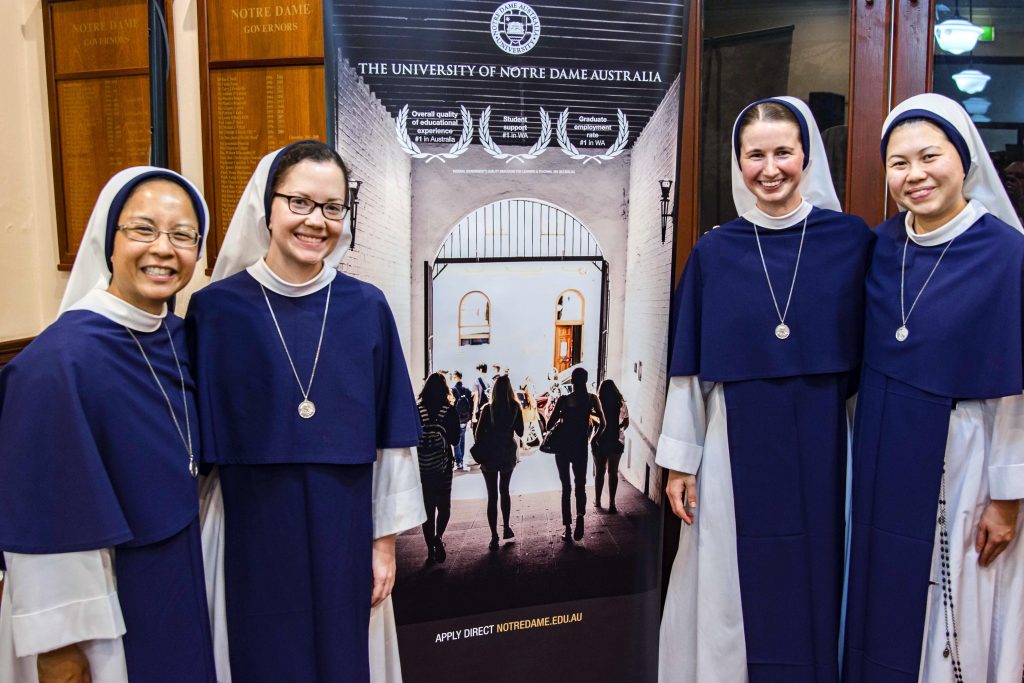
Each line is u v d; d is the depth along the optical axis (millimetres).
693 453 2035
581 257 2070
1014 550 1842
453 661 2168
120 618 1317
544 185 2016
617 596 2236
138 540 1324
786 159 1826
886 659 1860
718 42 2393
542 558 2180
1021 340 1700
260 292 1529
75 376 1256
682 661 2141
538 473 2145
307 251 1455
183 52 2590
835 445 1942
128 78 2719
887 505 1841
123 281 1329
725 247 1974
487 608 2168
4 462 1237
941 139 1711
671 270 2125
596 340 2113
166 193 1317
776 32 2404
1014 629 1847
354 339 1566
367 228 1936
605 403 2145
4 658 1408
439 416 2064
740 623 2029
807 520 1956
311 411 1521
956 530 1788
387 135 1919
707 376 1969
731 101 2416
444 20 1896
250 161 2566
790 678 1988
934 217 1793
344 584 1551
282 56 2494
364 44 1875
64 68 2770
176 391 1433
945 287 1761
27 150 2918
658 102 2031
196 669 1418
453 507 2113
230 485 1535
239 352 1509
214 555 1608
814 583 1966
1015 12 2473
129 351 1341
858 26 2418
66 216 2893
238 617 1560
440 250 1991
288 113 2523
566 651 2230
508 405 2098
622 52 1991
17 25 2828
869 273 1930
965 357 1732
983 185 1798
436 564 2127
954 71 2490
